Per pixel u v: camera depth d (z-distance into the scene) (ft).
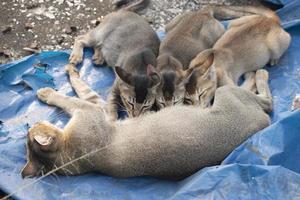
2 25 6.30
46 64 5.85
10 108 5.59
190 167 5.04
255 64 5.81
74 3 6.50
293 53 5.98
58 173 5.11
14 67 5.78
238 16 6.13
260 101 5.42
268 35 5.80
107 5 6.51
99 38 5.90
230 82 5.62
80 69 5.87
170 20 6.40
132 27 5.81
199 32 5.82
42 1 6.50
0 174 5.10
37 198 4.97
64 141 5.09
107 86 5.79
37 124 5.15
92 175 5.13
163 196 4.99
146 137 5.04
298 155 5.15
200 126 5.08
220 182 4.89
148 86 5.33
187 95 5.45
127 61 5.59
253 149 5.06
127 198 5.00
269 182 4.88
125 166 5.03
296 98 5.63
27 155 5.15
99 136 5.09
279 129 5.14
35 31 6.28
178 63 5.49
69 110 5.49
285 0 6.40
